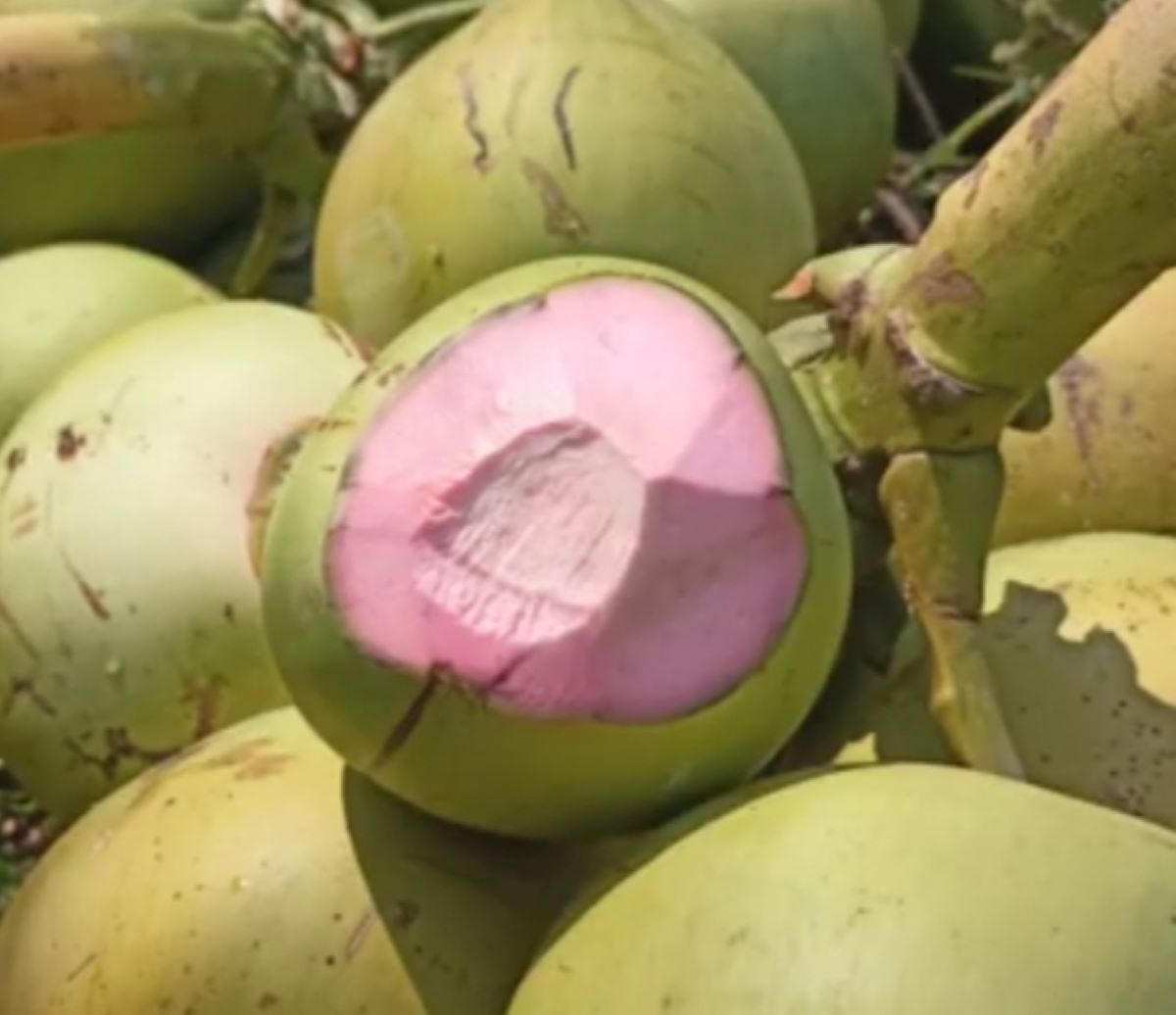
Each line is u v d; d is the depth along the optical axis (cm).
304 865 89
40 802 105
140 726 101
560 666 82
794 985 77
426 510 83
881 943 77
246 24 122
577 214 103
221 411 104
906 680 93
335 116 123
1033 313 88
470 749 83
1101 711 93
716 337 85
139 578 101
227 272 131
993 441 91
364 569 84
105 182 127
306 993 87
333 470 86
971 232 88
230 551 101
